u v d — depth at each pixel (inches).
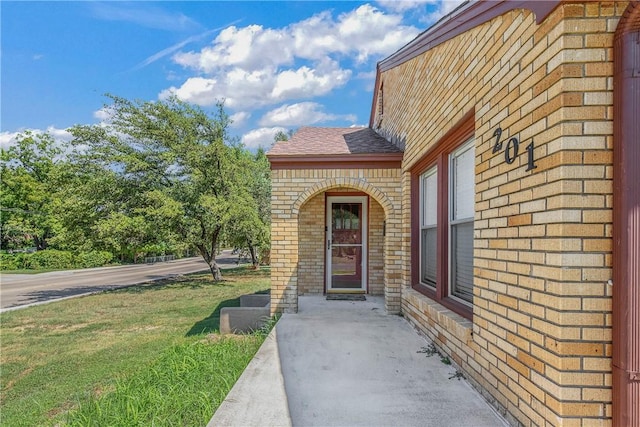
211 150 614.5
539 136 98.4
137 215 586.6
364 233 366.0
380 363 168.1
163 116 625.0
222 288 583.5
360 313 277.1
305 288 365.7
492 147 126.5
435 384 144.4
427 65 209.3
